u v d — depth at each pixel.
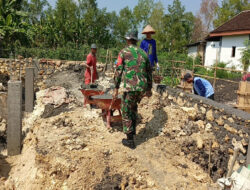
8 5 17.30
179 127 4.95
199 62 21.41
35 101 8.45
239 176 3.34
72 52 15.31
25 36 17.86
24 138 7.12
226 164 4.09
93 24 29.81
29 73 8.19
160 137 4.78
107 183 3.71
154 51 6.02
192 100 5.17
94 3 30.22
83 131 5.06
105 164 3.95
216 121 4.51
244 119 3.87
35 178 4.32
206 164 4.16
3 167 6.00
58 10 28.27
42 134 5.08
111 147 4.35
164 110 5.56
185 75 5.95
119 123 5.34
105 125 5.23
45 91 8.88
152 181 3.70
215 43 20.94
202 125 4.80
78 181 3.80
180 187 3.63
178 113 5.31
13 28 16.08
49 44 24.81
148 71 4.31
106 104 4.81
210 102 4.74
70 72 10.02
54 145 4.54
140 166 3.95
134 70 4.06
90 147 4.38
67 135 4.87
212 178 4.02
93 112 6.12
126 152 4.24
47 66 10.00
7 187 5.16
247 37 17.58
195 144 4.46
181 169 4.02
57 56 14.95
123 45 34.75
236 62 18.44
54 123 5.63
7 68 10.09
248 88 5.02
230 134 4.16
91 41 28.42
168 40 34.59
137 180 3.73
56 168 4.08
